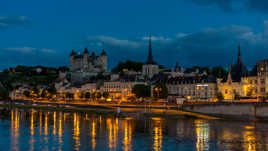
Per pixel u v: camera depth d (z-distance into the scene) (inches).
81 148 3284.9
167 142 3602.4
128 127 4825.3
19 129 4581.7
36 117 6545.3
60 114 7386.8
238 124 5236.2
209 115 6515.8
